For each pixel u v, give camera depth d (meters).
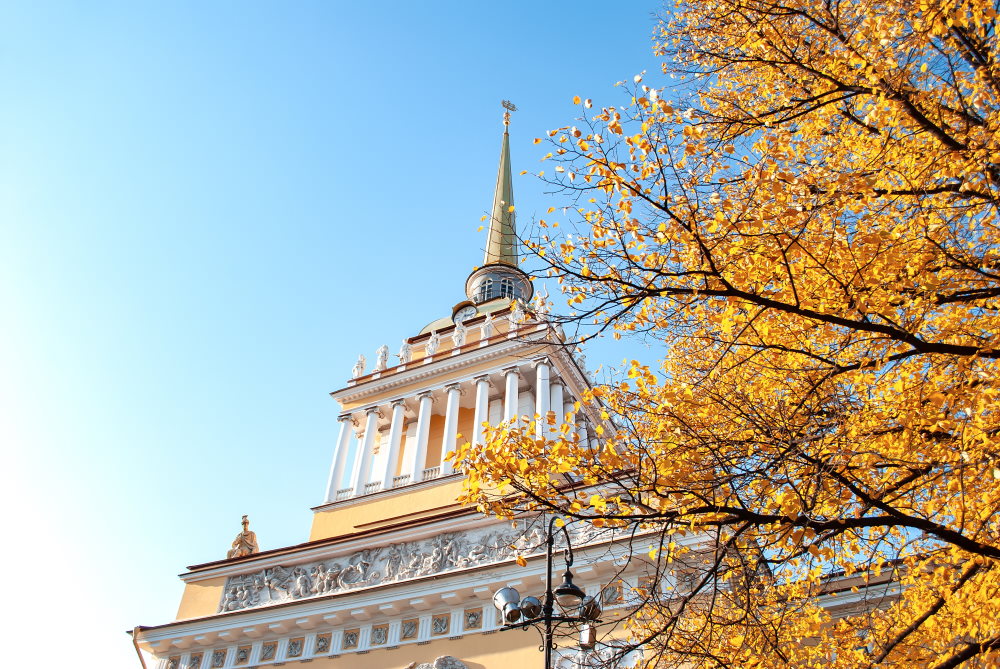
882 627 12.70
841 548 12.12
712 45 12.49
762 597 12.25
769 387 11.41
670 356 12.62
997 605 10.62
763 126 11.72
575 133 11.41
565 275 11.35
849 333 10.55
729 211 11.16
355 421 43.41
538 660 25.39
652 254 11.13
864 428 10.16
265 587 33.19
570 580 13.96
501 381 40.75
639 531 24.69
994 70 10.42
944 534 9.77
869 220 11.08
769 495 10.68
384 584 29.41
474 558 29.28
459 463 12.73
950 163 10.27
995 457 9.55
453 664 26.50
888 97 10.45
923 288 10.01
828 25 11.53
